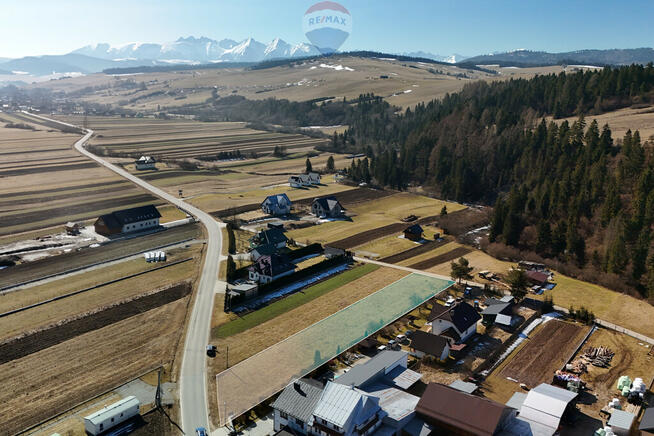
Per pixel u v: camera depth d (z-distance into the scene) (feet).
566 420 188.14
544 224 376.89
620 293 314.14
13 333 239.71
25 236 393.70
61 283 301.63
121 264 335.88
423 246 398.62
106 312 264.52
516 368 226.99
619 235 333.42
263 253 342.44
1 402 188.14
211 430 177.58
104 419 172.45
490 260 370.32
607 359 233.35
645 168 399.65
